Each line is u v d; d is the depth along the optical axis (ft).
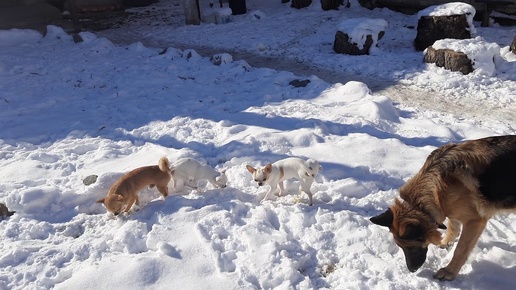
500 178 12.75
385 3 54.19
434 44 35.22
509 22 46.57
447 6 38.81
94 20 59.11
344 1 55.98
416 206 12.84
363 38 38.06
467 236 13.07
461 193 12.86
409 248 12.78
